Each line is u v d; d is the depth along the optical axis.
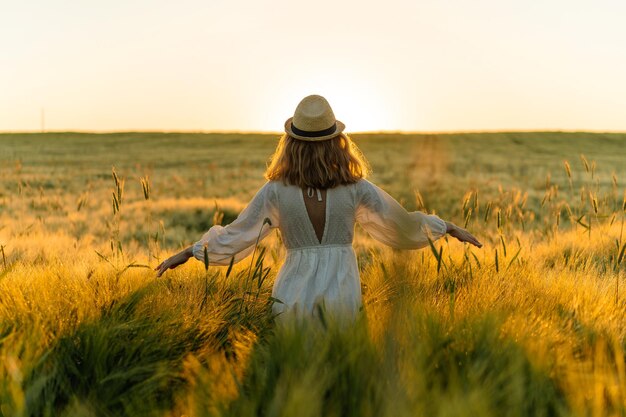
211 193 26.66
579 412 2.46
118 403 2.89
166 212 17.75
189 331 3.53
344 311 3.75
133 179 33.59
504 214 8.62
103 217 16.62
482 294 4.14
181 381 3.08
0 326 3.19
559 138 72.31
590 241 7.73
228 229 4.05
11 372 2.60
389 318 3.13
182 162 46.38
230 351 3.46
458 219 14.82
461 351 2.89
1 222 13.72
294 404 2.25
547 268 5.98
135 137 73.38
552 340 3.18
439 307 3.80
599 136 75.31
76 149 58.88
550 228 8.70
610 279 4.95
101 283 4.24
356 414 2.40
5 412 2.48
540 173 36.97
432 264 5.20
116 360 3.17
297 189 3.95
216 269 5.34
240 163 44.94
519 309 3.65
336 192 3.96
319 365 2.66
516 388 2.50
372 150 58.75
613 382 2.67
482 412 2.31
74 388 2.98
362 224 4.21
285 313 3.88
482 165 43.38
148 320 3.48
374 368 2.60
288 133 3.95
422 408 2.38
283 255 7.06
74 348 3.17
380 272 4.80
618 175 34.97
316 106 3.95
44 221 14.57
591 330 3.42
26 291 3.96
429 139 71.62
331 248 3.99
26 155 51.53
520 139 71.06
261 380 2.63
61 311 3.55
